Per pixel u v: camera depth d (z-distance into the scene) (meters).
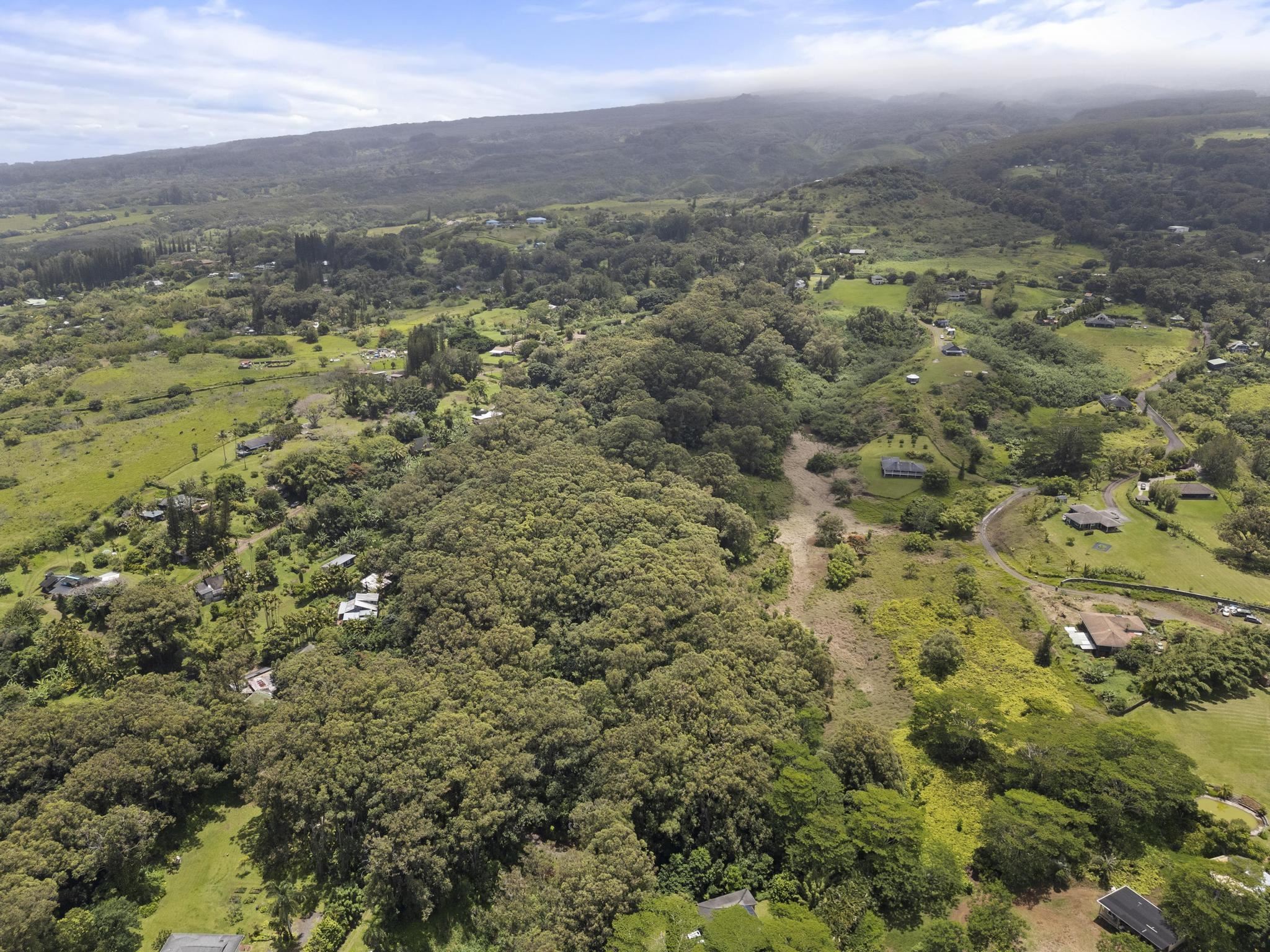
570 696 100.56
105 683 111.50
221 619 125.69
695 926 69.81
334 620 127.69
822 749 93.19
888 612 134.75
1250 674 108.38
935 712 99.31
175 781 91.25
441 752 88.69
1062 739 91.06
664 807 85.81
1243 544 140.88
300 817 87.44
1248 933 68.50
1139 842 81.19
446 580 123.00
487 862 85.81
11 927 69.25
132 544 144.62
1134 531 152.12
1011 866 78.88
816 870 78.88
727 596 121.56
